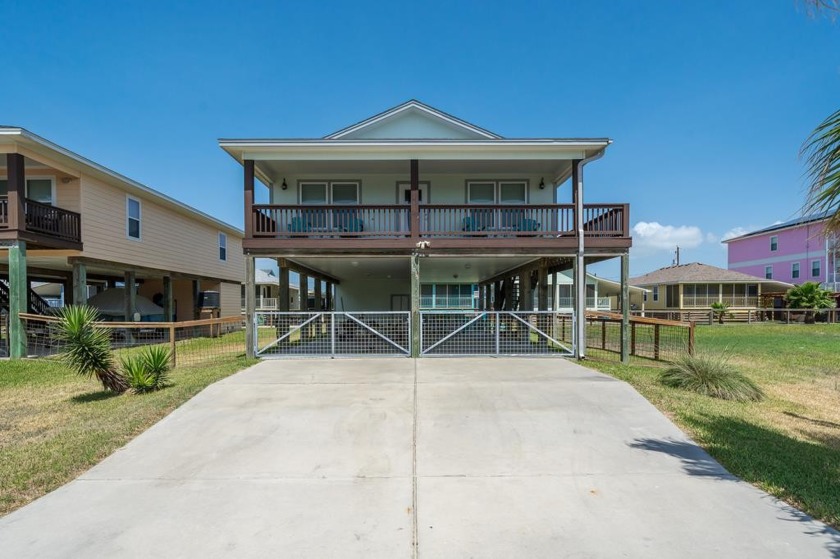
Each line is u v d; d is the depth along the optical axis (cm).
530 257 1023
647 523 294
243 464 397
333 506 320
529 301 1335
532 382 698
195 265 1916
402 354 995
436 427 491
